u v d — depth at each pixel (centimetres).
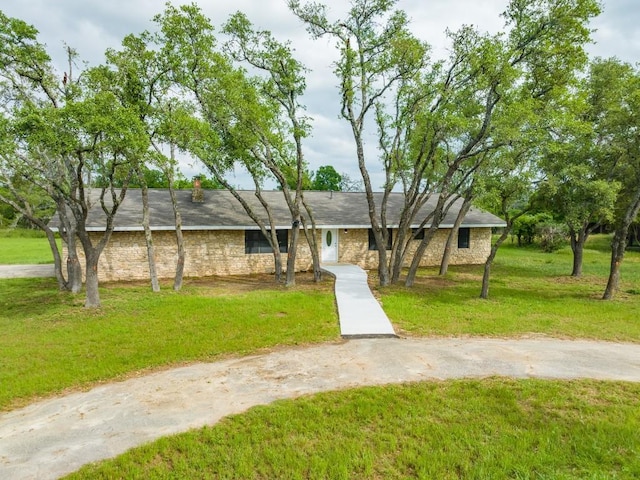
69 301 1201
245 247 1772
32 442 479
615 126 1255
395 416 524
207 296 1256
